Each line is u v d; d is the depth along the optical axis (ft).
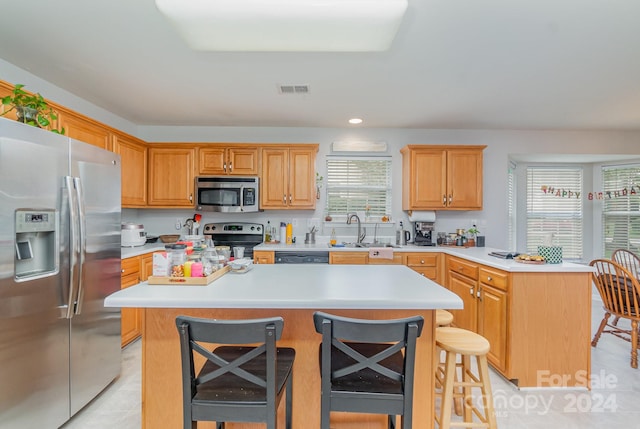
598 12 5.32
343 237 12.75
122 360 8.13
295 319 4.77
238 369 3.41
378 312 4.70
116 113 10.85
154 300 4.03
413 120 11.54
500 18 5.50
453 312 9.77
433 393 4.63
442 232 12.74
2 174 4.49
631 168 13.24
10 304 4.66
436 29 5.83
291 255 10.76
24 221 4.80
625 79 7.96
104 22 5.71
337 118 11.35
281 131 12.62
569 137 12.68
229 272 5.91
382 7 4.71
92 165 6.14
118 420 5.81
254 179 11.52
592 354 8.54
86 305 6.03
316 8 4.71
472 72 7.62
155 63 7.24
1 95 5.86
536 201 14.35
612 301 8.41
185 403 3.44
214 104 9.92
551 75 7.76
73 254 5.57
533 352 6.85
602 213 13.84
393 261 10.80
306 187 11.69
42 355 5.15
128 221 12.05
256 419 3.44
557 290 6.88
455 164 11.70
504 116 10.99
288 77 7.95
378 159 12.81
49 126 6.23
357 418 4.81
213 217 12.69
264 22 5.01
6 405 4.64
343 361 4.18
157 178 11.53
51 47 6.56
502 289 7.19
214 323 3.29
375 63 7.18
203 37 5.44
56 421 5.41
